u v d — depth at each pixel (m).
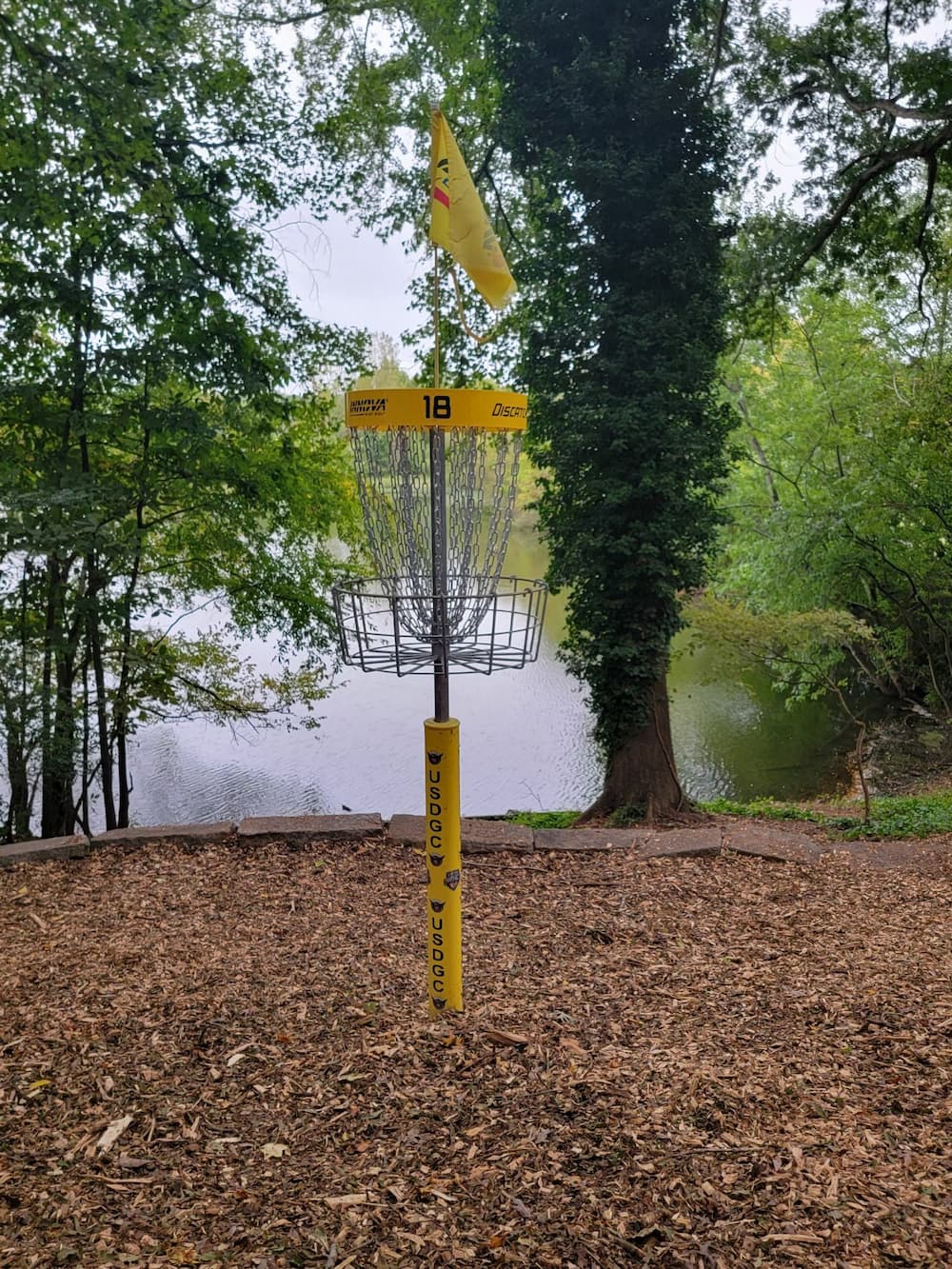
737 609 10.62
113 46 8.11
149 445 10.10
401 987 4.05
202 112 9.68
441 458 3.06
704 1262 2.29
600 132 8.47
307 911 5.11
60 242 8.98
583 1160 2.73
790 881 5.76
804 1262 2.28
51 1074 3.31
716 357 8.77
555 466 8.87
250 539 11.70
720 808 9.54
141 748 18.94
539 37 8.60
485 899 5.41
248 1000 3.93
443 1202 2.55
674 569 8.77
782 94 10.83
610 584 8.88
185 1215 2.52
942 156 10.97
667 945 4.64
